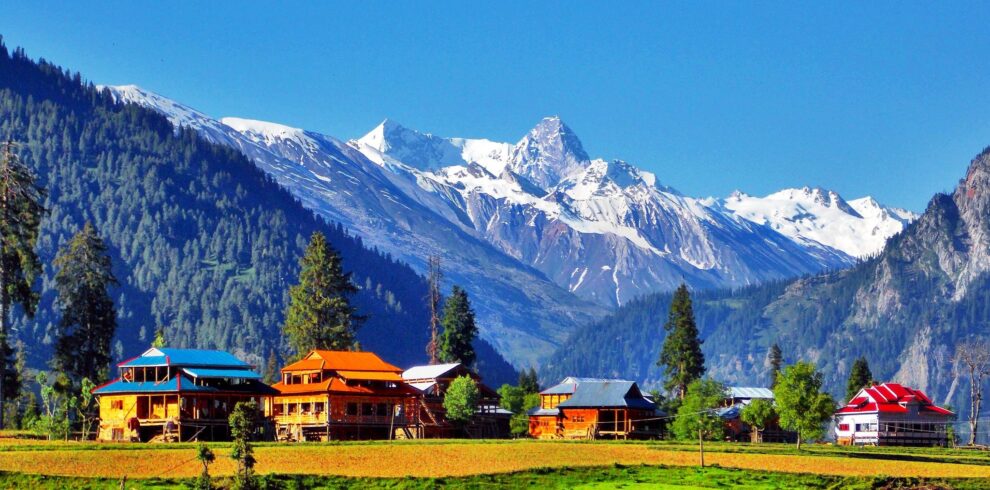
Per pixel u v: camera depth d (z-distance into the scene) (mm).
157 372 165500
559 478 137375
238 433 125375
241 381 168375
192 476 125875
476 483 132000
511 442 160625
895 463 154250
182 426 159000
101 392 162000
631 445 164250
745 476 141625
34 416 178375
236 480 123438
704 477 140625
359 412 176500
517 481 134625
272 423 172500
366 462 138000
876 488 137500
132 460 130500
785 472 144125
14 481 121062
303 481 127500
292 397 176500
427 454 144250
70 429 165250
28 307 174500
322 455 140000
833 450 175500
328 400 173375
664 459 151500
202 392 161500
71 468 126062
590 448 156250
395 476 132250
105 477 123625
